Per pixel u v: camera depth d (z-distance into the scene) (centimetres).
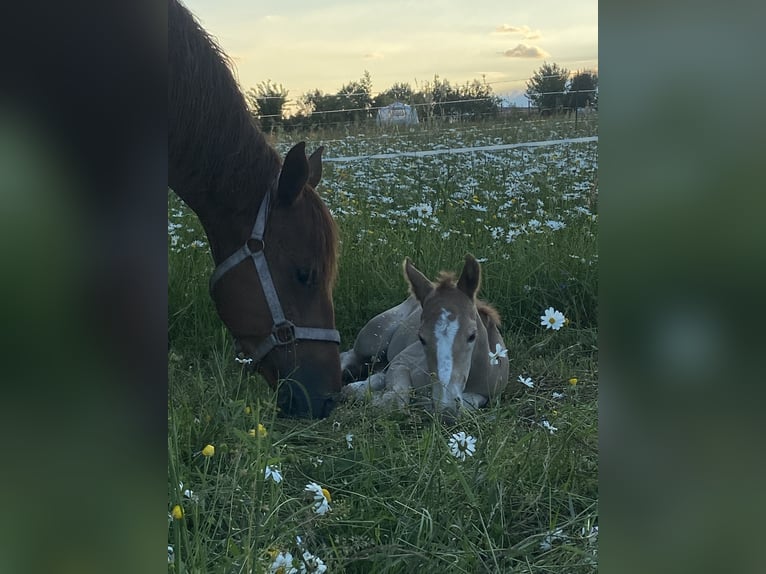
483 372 394
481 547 223
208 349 435
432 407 354
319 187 756
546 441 284
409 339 452
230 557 180
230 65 357
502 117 1107
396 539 212
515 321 506
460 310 369
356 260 542
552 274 528
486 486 246
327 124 1077
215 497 205
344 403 357
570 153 888
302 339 344
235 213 349
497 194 736
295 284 346
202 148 338
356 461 269
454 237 599
